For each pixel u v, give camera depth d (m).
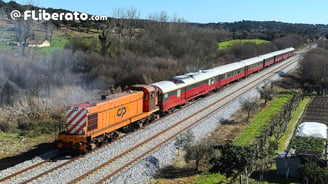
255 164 22.72
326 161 22.08
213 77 48.88
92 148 23.88
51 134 28.36
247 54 95.50
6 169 20.05
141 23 85.00
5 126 28.70
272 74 70.31
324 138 26.91
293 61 96.62
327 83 57.44
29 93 35.06
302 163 21.97
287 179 21.66
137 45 70.19
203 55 81.56
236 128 32.16
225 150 19.89
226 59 86.12
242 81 61.62
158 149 24.73
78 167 20.98
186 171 21.97
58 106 34.44
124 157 23.12
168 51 73.75
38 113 32.03
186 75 43.09
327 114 41.06
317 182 19.91
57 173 19.89
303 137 25.64
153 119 33.06
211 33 108.56
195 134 29.08
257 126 32.88
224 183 20.42
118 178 19.62
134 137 27.59
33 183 18.41
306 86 59.97
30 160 21.67
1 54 42.12
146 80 48.78
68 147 23.23
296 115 40.22
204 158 23.78
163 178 20.72
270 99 45.50
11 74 37.00
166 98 34.88
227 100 44.03
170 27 81.19
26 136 27.42
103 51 57.75
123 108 27.91
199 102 42.69
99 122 24.73
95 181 19.19
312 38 179.75
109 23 82.69
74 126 23.44
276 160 22.25
